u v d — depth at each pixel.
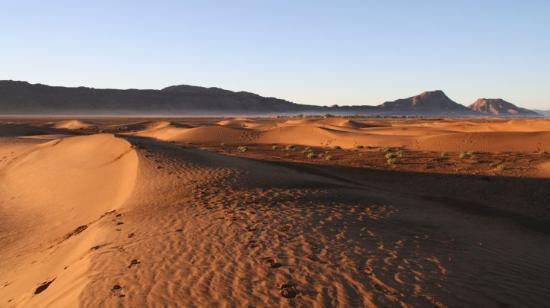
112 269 8.27
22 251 13.54
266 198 14.64
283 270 7.93
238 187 16.72
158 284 7.43
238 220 11.55
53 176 24.36
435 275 7.95
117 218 13.05
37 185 23.34
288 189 16.56
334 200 14.75
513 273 8.62
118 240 10.37
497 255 9.87
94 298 6.96
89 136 37.06
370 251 9.12
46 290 8.45
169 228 11.10
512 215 16.80
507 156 38.03
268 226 10.91
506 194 21.08
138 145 27.69
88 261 8.90
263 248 9.16
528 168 29.44
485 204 18.78
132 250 9.39
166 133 73.25
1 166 31.41
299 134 64.88
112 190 19.14
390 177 25.88
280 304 6.61
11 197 21.92
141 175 19.59
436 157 37.38
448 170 28.92
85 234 12.23
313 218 11.84
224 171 20.33
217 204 13.81
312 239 9.83
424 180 24.81
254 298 6.82
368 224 11.52
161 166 21.52
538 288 7.92
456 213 15.95
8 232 16.09
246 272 7.85
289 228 10.72
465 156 37.44
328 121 99.62
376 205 14.48
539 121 73.44
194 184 17.44
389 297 6.88
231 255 8.77
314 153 40.91
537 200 19.84
